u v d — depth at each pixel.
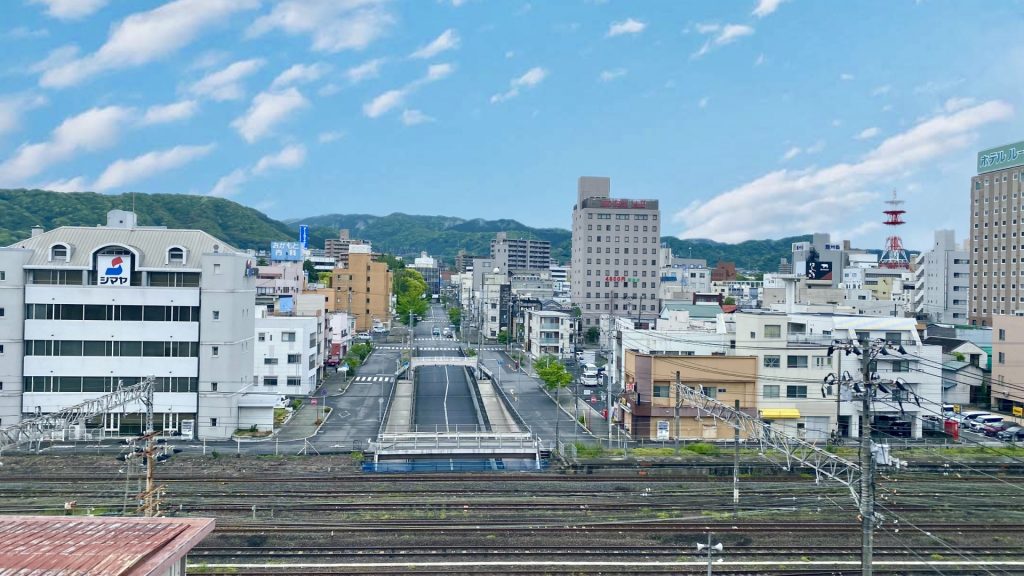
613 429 56.34
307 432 53.84
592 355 97.38
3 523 16.31
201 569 26.39
